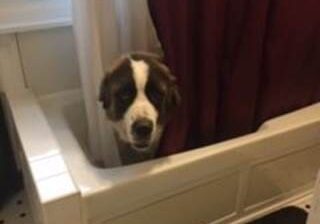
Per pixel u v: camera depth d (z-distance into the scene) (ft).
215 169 3.32
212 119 3.91
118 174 2.90
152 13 3.19
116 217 2.99
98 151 3.79
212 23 3.40
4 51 3.71
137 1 3.48
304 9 3.70
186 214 3.46
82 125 4.24
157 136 3.12
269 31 3.73
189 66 3.62
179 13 3.25
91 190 2.73
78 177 2.85
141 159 3.30
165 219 3.34
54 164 2.87
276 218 3.98
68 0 3.78
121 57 3.17
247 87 3.90
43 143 3.10
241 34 3.68
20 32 3.68
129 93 2.84
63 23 3.78
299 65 4.04
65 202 2.60
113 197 2.84
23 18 3.67
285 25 3.69
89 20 3.21
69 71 4.14
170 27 3.25
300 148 3.87
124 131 2.96
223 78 3.87
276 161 3.78
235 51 3.77
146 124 2.73
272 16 3.65
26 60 3.87
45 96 4.09
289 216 4.00
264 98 4.09
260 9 3.52
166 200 3.20
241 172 3.57
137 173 2.92
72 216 2.70
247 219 4.05
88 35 3.27
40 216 2.98
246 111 4.03
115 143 3.62
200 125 3.91
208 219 3.70
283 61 3.90
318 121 3.80
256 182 3.80
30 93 3.90
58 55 4.00
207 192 3.45
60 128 3.54
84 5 3.15
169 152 3.40
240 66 3.78
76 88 4.25
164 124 3.18
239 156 3.41
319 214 1.79
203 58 3.57
